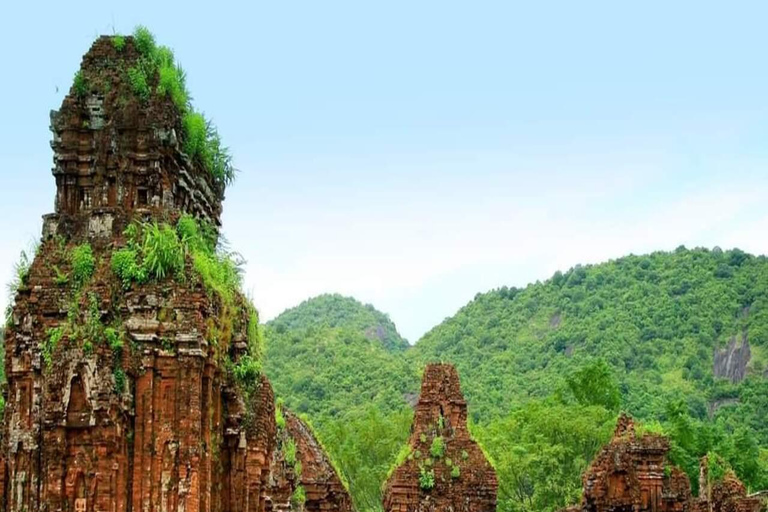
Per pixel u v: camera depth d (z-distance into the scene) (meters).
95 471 30.16
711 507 58.28
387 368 153.62
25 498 30.66
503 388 168.12
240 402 34.81
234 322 35.53
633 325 185.88
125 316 31.86
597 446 88.12
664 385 164.00
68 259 32.91
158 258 32.28
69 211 34.16
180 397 31.42
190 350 31.62
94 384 30.56
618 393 104.44
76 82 34.91
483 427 108.75
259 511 35.56
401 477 57.81
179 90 36.25
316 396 149.12
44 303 32.22
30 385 31.95
